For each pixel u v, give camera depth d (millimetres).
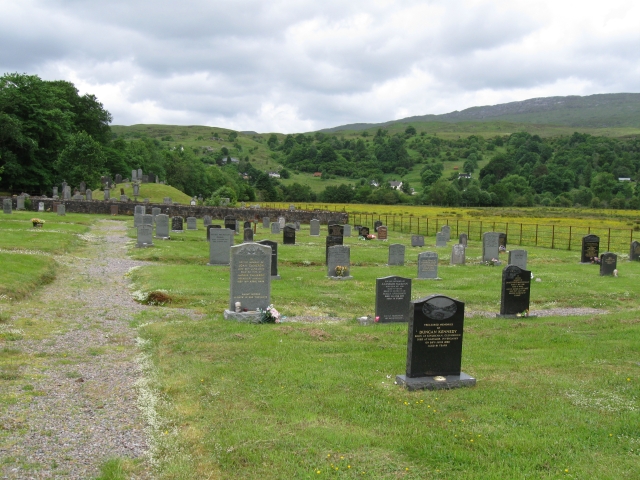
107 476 6879
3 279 18609
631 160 166500
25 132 73062
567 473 6824
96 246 33188
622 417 8625
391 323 16250
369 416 8594
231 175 143750
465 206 117438
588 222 73312
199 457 7332
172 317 16328
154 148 113625
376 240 45406
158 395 9672
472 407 9008
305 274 25594
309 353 12289
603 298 21781
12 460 7234
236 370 10898
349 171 197750
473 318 17562
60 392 9859
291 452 7395
